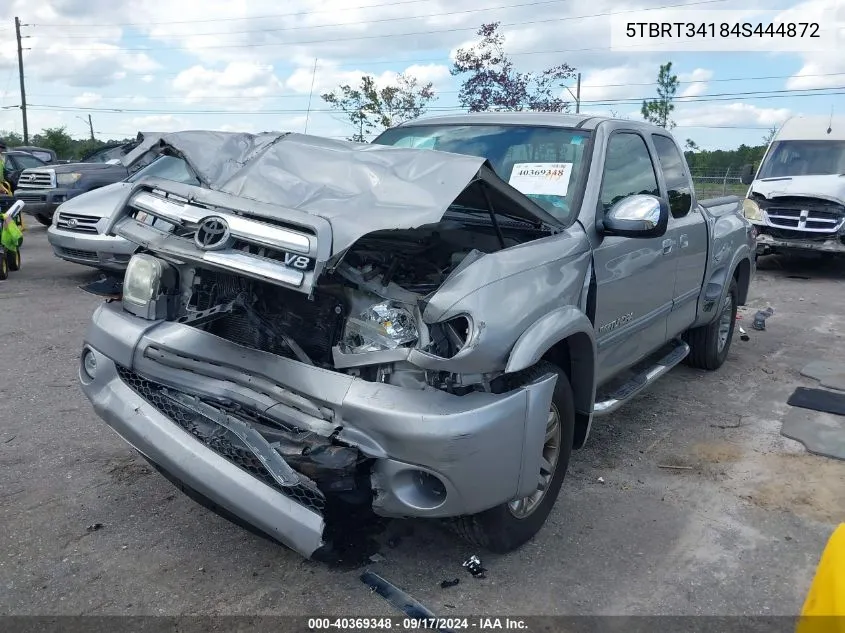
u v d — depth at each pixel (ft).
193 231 10.11
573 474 14.32
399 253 11.28
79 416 16.19
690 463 14.98
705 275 18.93
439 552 11.28
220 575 10.55
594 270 12.58
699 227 18.11
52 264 37.65
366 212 9.29
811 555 11.63
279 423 9.77
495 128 15.16
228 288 11.12
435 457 8.98
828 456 15.38
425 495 9.44
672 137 18.28
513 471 9.75
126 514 12.09
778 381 20.70
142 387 10.93
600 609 10.09
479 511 9.63
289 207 9.46
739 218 22.18
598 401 13.93
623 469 14.62
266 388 9.92
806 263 45.09
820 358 23.13
